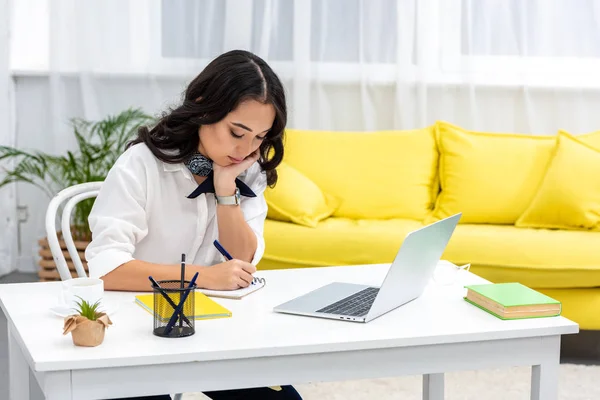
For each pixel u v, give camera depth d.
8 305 1.66
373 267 2.09
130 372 1.37
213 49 4.37
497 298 1.66
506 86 4.34
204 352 1.39
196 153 1.91
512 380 2.92
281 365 1.45
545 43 4.32
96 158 4.03
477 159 3.78
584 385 2.86
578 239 3.32
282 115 1.82
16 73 4.37
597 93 4.36
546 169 3.74
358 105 4.41
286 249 3.35
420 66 4.28
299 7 4.27
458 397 2.74
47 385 1.34
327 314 1.60
